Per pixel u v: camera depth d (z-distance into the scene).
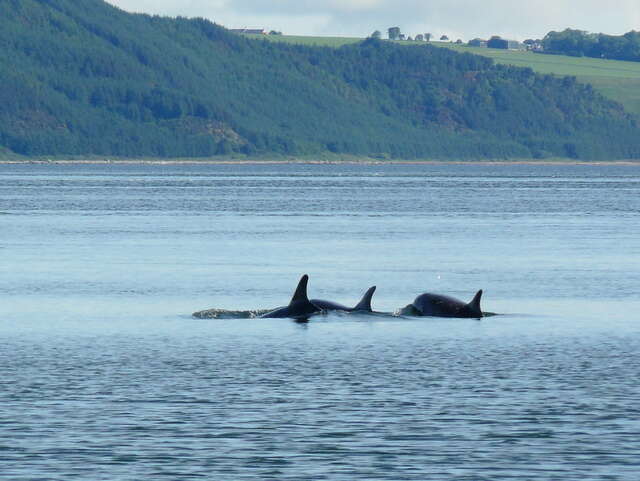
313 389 94.06
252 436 78.81
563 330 128.12
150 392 92.62
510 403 88.88
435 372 101.75
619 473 70.31
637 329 128.75
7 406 87.12
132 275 188.12
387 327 129.88
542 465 71.94
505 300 157.25
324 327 129.62
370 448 75.88
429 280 184.62
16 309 144.38
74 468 71.19
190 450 75.31
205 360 107.56
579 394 92.19
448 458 73.50
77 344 116.69
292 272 196.12
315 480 69.00
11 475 69.69
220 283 177.50
